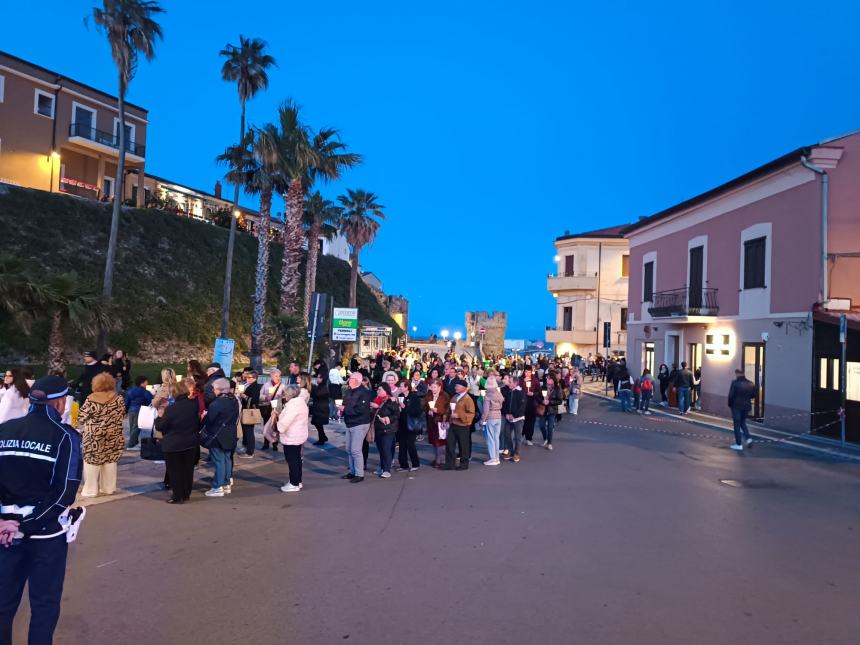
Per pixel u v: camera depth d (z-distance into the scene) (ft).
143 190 138.62
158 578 17.71
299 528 23.16
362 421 32.55
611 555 20.27
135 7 67.26
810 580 18.30
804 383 54.54
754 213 64.54
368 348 135.64
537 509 26.50
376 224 141.18
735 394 45.83
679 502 28.22
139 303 106.42
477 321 217.36
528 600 16.39
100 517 24.23
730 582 18.01
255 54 83.41
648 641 14.15
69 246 104.83
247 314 126.11
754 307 63.82
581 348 145.89
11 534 11.21
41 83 118.01
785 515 26.21
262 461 38.01
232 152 86.89
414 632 14.39
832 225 53.88
